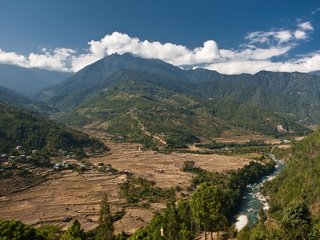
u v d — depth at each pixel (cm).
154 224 15600
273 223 18988
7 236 11488
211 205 13612
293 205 11619
